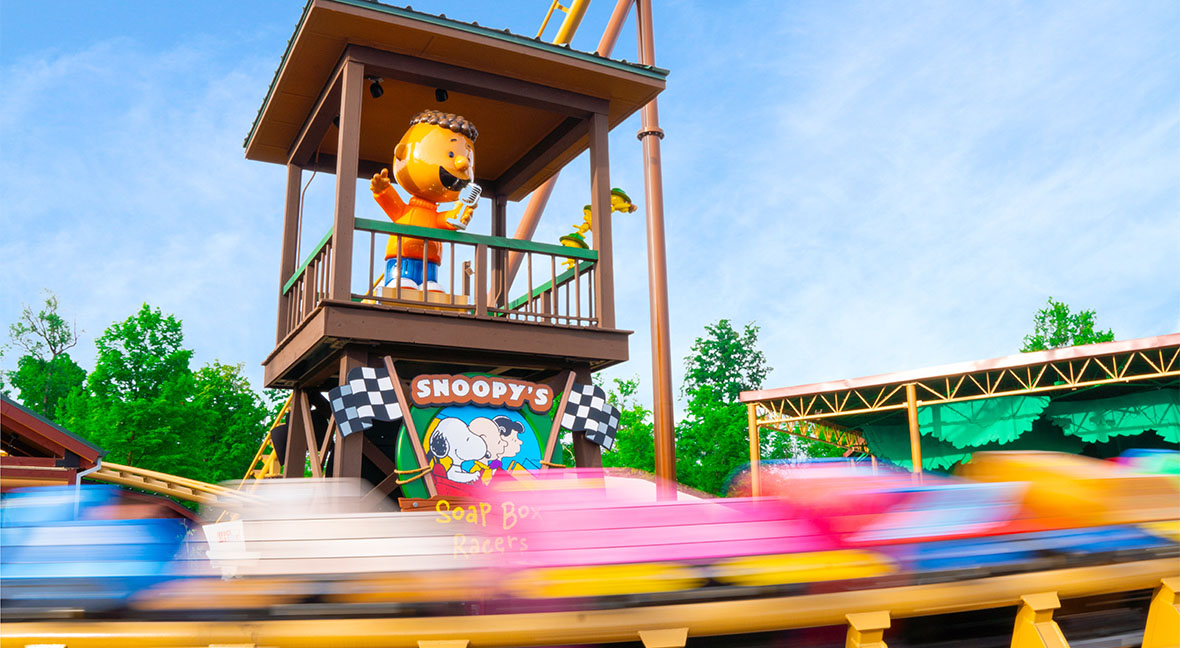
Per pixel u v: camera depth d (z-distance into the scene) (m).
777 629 2.83
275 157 10.21
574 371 8.43
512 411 7.80
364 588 2.72
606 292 8.55
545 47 8.31
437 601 2.73
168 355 37.06
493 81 8.41
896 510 3.05
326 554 2.75
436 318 7.60
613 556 2.82
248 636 2.62
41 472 9.23
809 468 3.15
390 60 7.92
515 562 2.81
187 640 2.59
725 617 2.77
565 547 2.83
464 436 7.51
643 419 35.03
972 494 3.16
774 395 25.12
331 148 10.36
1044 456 3.39
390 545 2.78
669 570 2.81
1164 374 19.42
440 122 9.02
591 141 8.95
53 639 2.56
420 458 7.25
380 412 7.19
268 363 9.44
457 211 9.66
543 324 8.09
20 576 2.62
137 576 2.66
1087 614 3.40
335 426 7.49
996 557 3.08
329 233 7.59
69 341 57.38
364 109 9.48
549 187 13.95
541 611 2.75
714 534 2.89
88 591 2.62
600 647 2.82
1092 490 3.30
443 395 7.48
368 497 7.14
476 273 8.02
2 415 9.32
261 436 44.62
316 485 5.56
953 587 2.98
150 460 31.67
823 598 2.85
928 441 27.83
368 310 7.30
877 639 2.88
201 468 33.19
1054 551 3.17
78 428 32.34
